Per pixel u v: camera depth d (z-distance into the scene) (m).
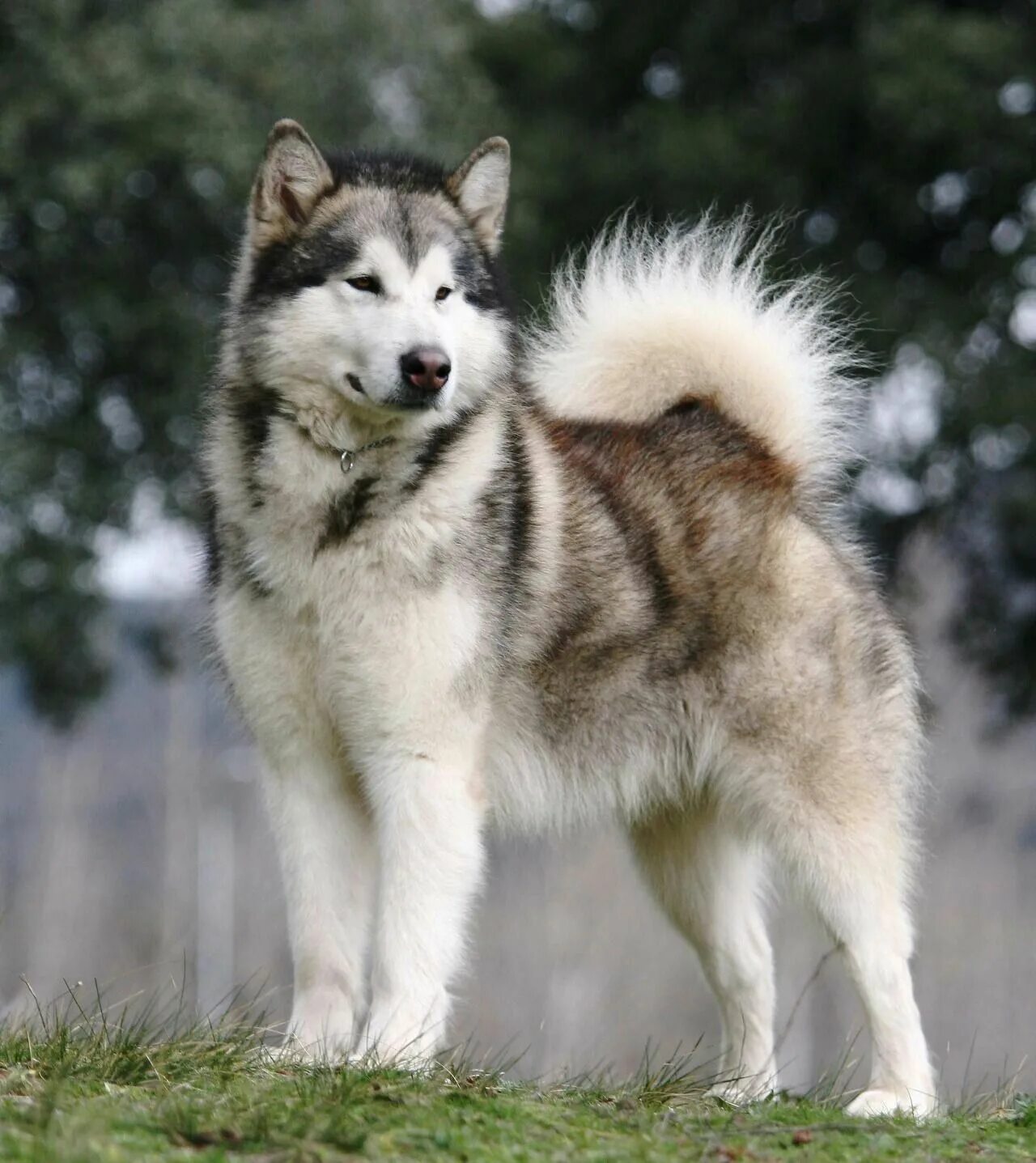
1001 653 34.78
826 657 14.43
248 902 71.94
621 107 38.16
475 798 12.98
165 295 32.41
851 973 14.22
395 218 13.00
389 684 12.64
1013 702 35.22
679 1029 52.81
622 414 15.48
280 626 12.84
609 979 53.41
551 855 53.47
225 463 13.05
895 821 14.58
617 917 54.34
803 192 34.69
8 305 32.69
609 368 15.40
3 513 31.56
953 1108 13.62
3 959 66.19
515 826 14.25
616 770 14.51
